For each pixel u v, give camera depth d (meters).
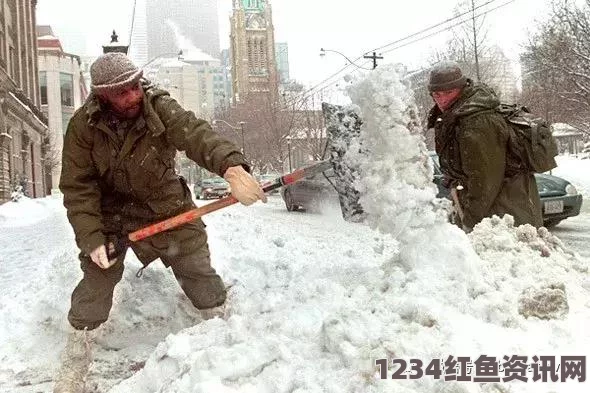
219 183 32.41
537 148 3.96
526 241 3.70
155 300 4.43
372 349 2.42
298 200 16.56
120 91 3.02
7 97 32.16
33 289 5.09
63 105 72.25
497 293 2.90
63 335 3.97
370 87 3.36
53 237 12.03
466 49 28.98
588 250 8.05
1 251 10.04
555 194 9.77
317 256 6.25
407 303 2.73
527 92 33.28
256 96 64.25
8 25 39.69
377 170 3.36
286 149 55.91
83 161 3.22
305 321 2.92
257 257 6.05
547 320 2.82
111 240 3.22
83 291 3.24
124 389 2.84
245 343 2.65
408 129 3.34
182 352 2.77
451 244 3.16
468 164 3.98
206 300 3.68
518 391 2.23
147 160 3.27
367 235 9.59
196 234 3.62
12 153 34.16
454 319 2.66
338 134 3.46
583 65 24.17
